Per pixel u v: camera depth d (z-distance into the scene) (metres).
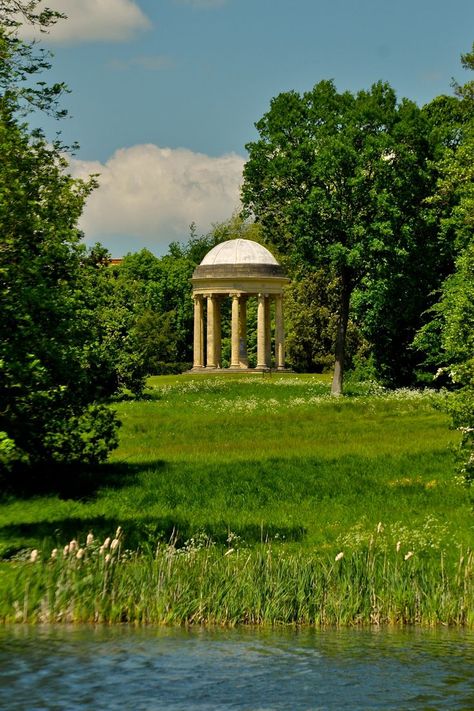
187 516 38.19
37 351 35.84
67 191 42.00
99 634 24.75
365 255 82.75
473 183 62.38
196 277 119.31
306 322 117.62
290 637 25.12
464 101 82.00
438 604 27.14
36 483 43.16
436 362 85.19
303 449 52.81
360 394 84.62
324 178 83.44
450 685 21.47
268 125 87.69
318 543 34.25
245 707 20.00
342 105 86.44
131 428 64.06
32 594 26.22
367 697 20.59
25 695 20.38
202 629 25.61
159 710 19.78
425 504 40.38
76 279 42.88
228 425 65.31
